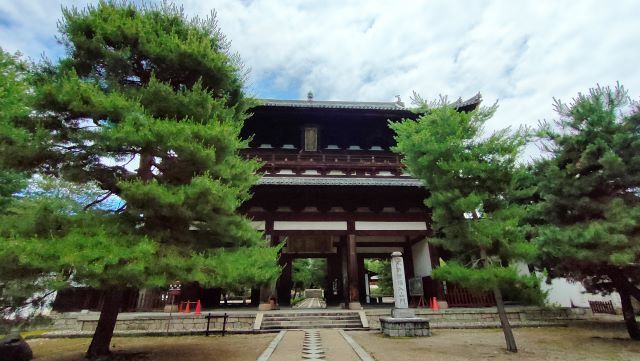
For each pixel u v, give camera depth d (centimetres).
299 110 2261
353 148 2420
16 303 851
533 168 1466
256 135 2378
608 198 1275
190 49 974
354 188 1934
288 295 2536
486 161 1095
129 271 746
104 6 959
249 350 1090
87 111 833
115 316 1003
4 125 813
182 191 838
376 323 1684
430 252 2048
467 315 1738
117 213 943
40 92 810
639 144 1211
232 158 1063
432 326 1611
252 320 1633
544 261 1438
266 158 2302
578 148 1338
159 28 983
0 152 799
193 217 927
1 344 974
